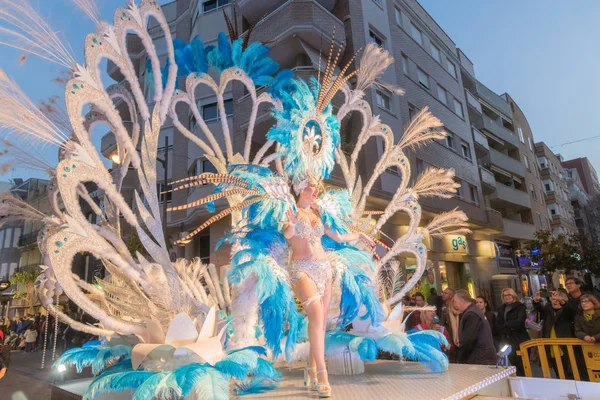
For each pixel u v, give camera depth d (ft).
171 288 8.51
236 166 8.76
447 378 8.69
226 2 57.93
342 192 9.94
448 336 19.04
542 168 146.82
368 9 56.29
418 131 13.51
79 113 7.73
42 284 7.72
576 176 216.95
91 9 8.29
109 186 8.04
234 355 7.15
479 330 15.48
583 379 16.55
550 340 16.02
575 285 20.67
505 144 106.52
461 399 7.36
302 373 9.71
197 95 55.42
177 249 55.01
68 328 43.14
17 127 7.29
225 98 53.47
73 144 7.66
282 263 8.70
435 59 72.95
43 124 7.66
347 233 9.71
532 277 101.40
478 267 77.51
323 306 8.25
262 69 12.90
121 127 8.48
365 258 9.93
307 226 8.58
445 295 21.75
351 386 8.02
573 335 20.24
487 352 15.12
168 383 6.13
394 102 56.54
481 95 96.53
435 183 13.41
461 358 15.79
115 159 10.39
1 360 10.84
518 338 20.10
